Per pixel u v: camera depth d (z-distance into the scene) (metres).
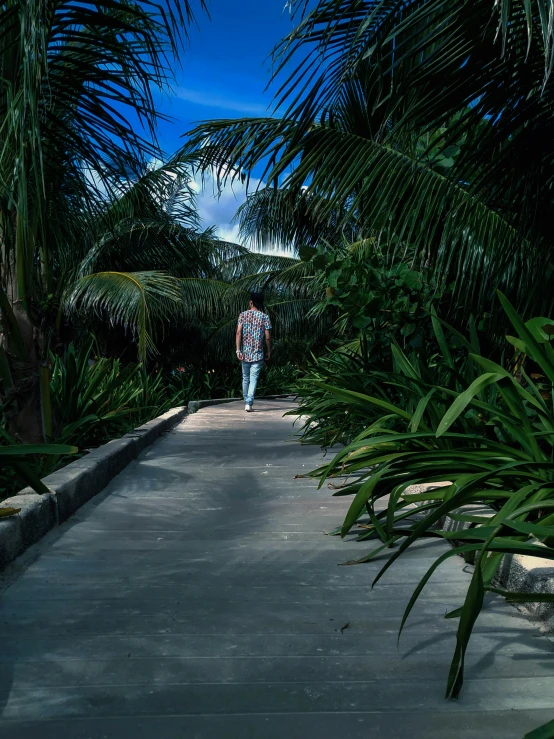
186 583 2.80
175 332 15.48
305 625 2.35
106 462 4.98
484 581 2.13
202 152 6.38
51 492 3.71
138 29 4.75
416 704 1.79
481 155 4.86
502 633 2.23
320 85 4.40
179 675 1.96
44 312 5.35
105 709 1.77
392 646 2.16
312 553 3.25
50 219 5.66
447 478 3.19
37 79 4.02
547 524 2.52
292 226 12.91
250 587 2.76
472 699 1.81
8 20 4.43
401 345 6.05
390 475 3.34
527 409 3.69
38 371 5.27
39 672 1.98
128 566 3.03
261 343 12.27
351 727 1.68
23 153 4.18
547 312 5.21
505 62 4.32
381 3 3.58
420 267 5.89
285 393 18.03
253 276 16.22
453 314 5.95
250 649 2.15
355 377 5.55
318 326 16.92
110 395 7.33
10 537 3.06
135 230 13.00
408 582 2.81
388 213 5.48
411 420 3.55
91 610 2.49
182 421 10.27
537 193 4.85
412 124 4.86
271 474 5.50
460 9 3.84
